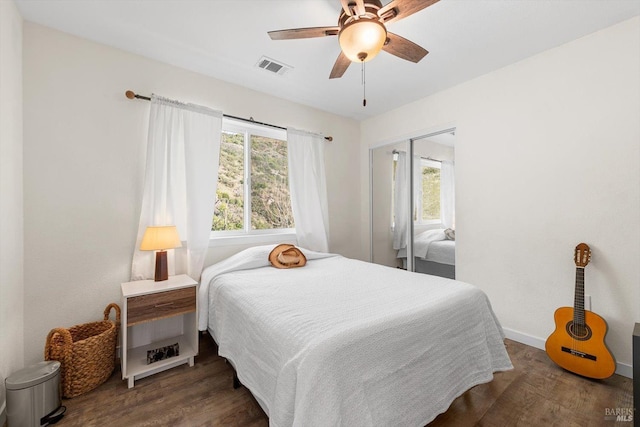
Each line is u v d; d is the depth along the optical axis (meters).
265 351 1.30
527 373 1.94
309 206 3.33
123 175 2.23
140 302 1.86
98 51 2.15
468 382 1.48
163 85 2.42
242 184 2.99
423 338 1.32
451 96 2.92
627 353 1.90
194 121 2.50
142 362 1.95
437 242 3.11
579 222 2.11
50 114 1.95
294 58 2.38
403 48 1.80
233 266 2.33
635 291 1.88
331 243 3.73
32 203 1.88
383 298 1.58
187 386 1.79
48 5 1.75
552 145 2.24
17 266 1.74
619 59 1.93
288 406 1.03
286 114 3.24
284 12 1.83
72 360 1.68
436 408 1.29
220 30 2.01
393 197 3.62
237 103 2.85
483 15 1.84
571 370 1.93
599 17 1.87
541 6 1.76
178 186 2.45
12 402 1.41
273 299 1.60
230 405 1.61
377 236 3.86
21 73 1.84
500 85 2.54
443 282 1.90
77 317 2.04
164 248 2.07
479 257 2.70
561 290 2.20
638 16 1.85
